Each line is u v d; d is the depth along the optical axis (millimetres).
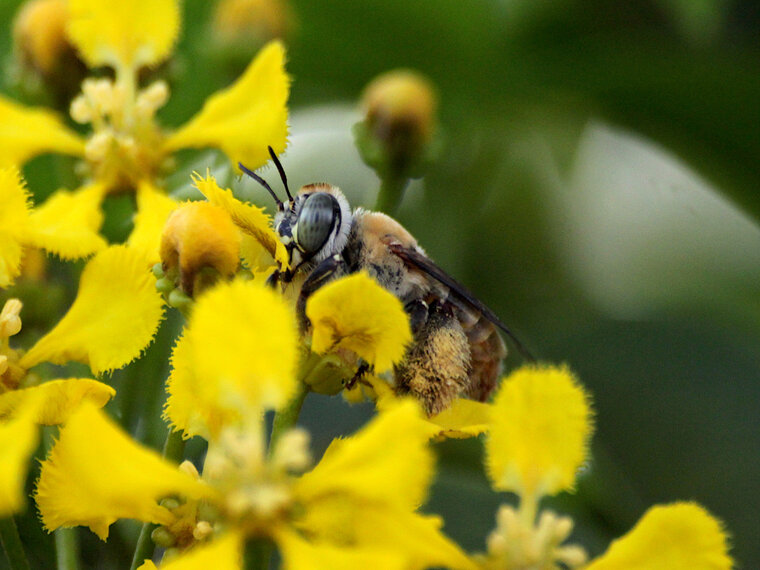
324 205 172
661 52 203
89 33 186
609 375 202
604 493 189
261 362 150
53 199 182
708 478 199
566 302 205
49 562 175
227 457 154
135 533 175
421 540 151
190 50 203
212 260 161
